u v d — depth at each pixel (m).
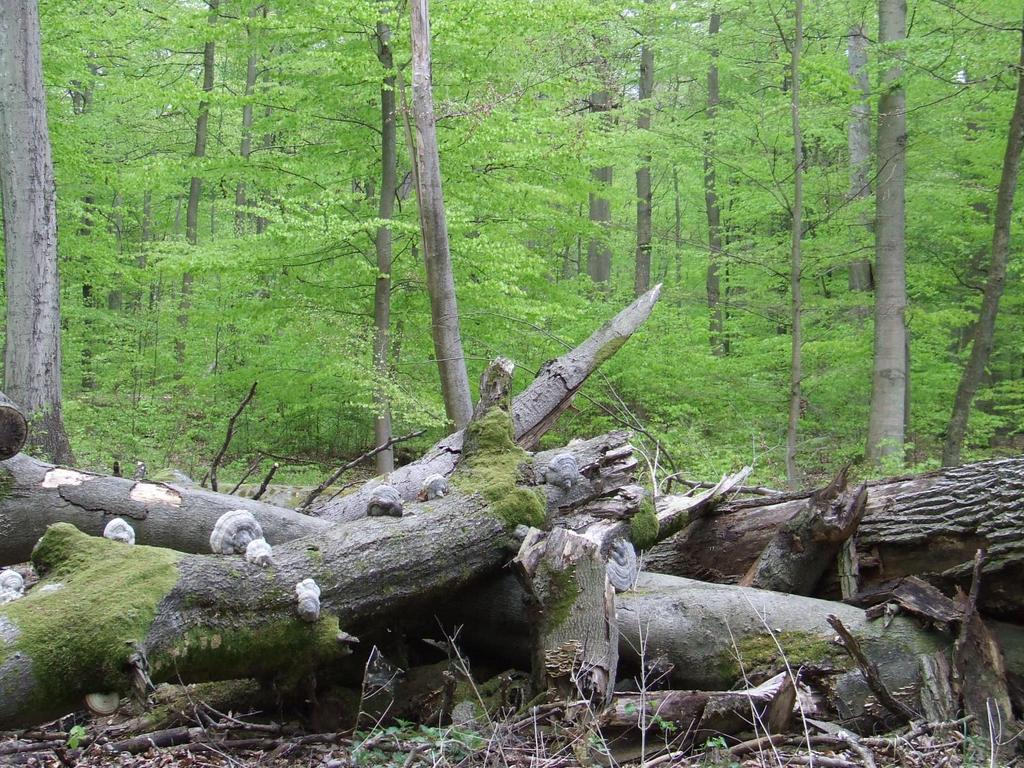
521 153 10.67
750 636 4.43
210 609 3.54
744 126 12.66
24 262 9.09
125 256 13.57
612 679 4.01
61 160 12.50
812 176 13.24
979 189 13.62
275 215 9.75
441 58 10.52
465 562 4.39
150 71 18.42
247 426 12.81
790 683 3.95
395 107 10.59
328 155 11.24
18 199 9.13
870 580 4.99
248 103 10.77
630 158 14.45
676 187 24.91
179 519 5.12
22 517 4.88
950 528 4.72
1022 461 4.73
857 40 14.23
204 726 3.98
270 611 3.67
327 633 3.76
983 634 4.27
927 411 15.32
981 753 3.83
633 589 4.70
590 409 12.74
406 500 5.92
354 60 9.88
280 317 10.90
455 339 9.55
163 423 11.51
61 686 3.15
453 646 4.39
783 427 13.52
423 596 4.27
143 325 13.52
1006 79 11.95
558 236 13.62
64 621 3.20
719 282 19.53
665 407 12.37
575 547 4.27
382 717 3.98
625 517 4.83
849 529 4.87
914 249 14.95
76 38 12.98
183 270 10.18
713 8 13.86
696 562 5.68
